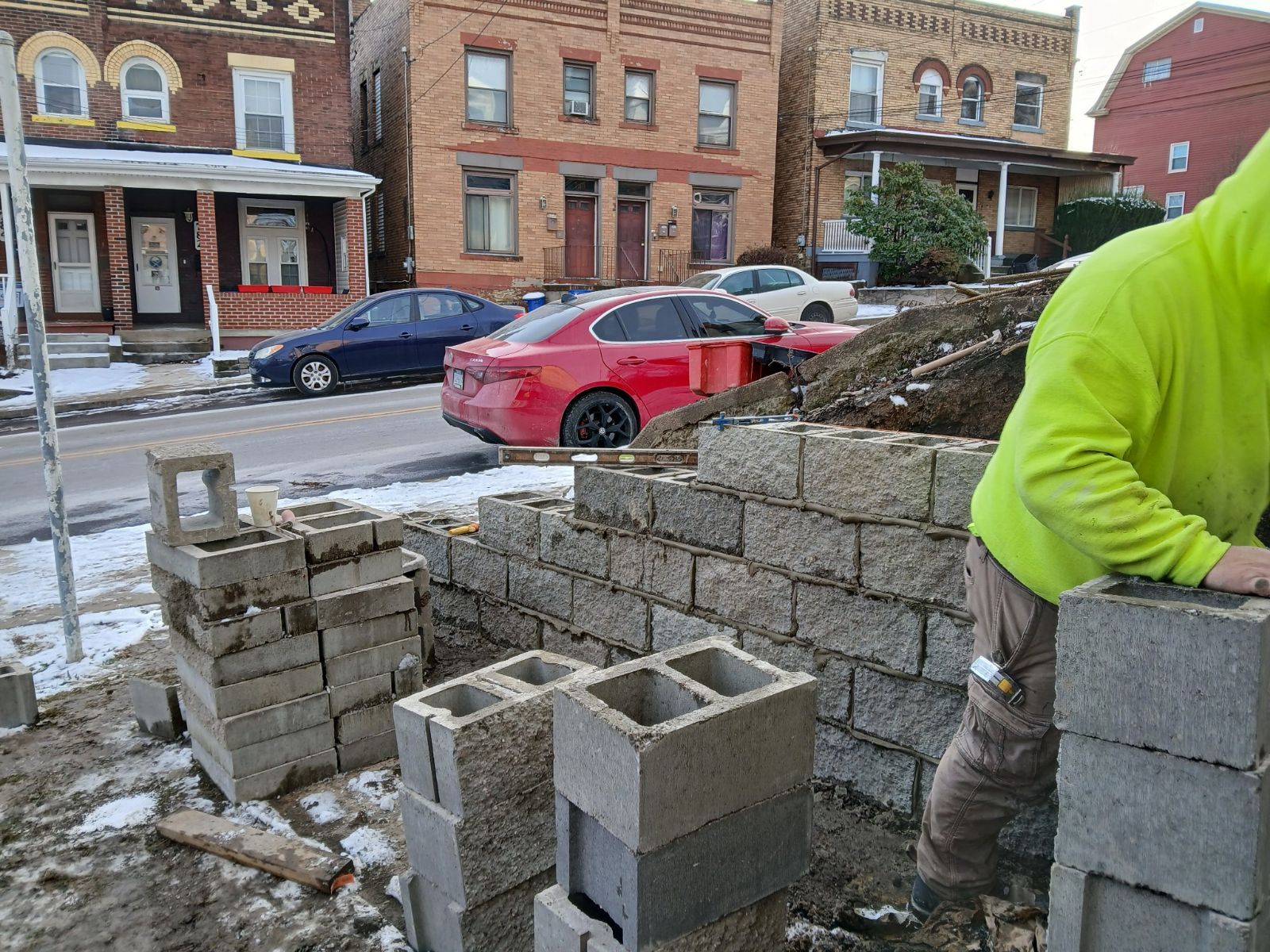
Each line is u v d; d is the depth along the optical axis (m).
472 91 22.30
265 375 14.82
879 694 3.20
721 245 25.48
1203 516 1.98
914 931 2.60
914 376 5.93
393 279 23.70
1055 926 1.80
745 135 25.05
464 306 16.12
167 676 4.61
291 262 21.62
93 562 6.80
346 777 3.65
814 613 3.36
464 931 2.48
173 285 20.52
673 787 1.98
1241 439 1.91
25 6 18.52
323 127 21.08
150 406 14.81
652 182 24.19
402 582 3.77
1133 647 1.64
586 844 2.16
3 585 6.24
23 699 4.13
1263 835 1.56
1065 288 1.90
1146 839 1.67
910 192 23.86
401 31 21.94
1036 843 2.82
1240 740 1.53
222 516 3.55
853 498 3.19
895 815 3.22
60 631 5.29
